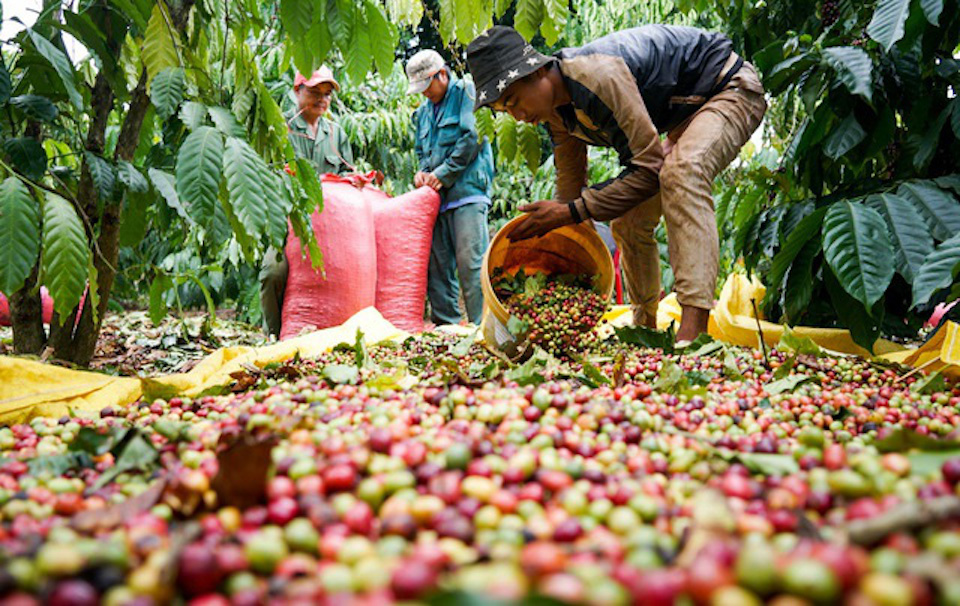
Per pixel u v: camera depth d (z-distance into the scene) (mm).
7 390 2193
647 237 3920
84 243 2256
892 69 3502
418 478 995
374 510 917
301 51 3137
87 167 3018
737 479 961
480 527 854
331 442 1084
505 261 3627
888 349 3492
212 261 7488
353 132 7984
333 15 2969
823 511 892
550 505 939
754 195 4102
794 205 3770
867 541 697
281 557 714
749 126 3238
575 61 3016
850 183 3799
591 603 559
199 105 2654
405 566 583
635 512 869
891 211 2967
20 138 2594
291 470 966
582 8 9516
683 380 1929
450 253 6066
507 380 1965
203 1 3125
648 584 568
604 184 3205
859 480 875
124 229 3133
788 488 943
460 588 555
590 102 3027
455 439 1196
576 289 3314
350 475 948
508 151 4316
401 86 8664
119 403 2326
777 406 1816
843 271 2738
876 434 1522
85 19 2658
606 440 1320
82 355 3203
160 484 964
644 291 4035
